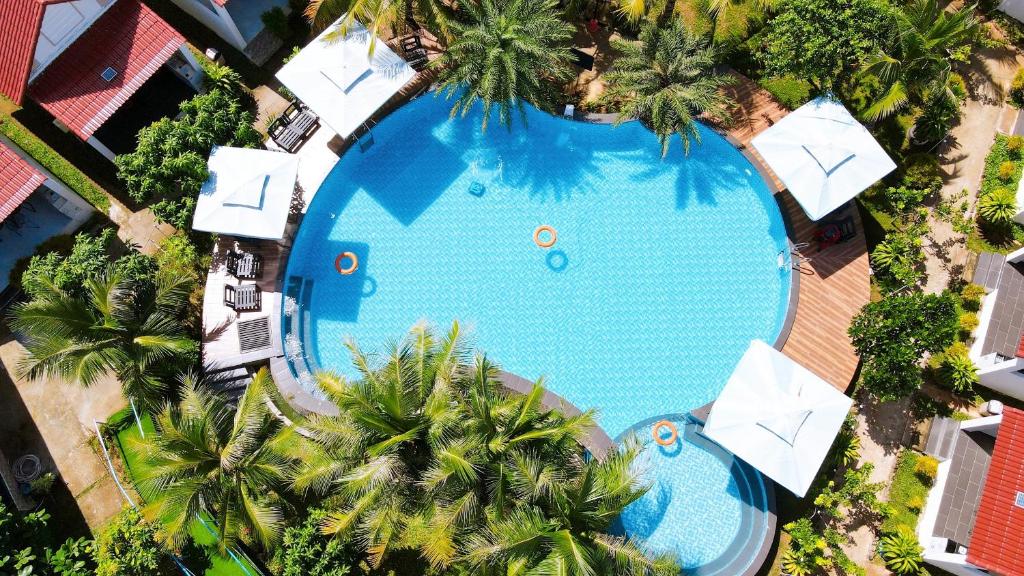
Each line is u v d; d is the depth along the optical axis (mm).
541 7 20375
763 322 20688
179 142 19594
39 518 17016
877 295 20812
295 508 18156
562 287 21078
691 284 21094
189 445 15500
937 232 21609
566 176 22406
